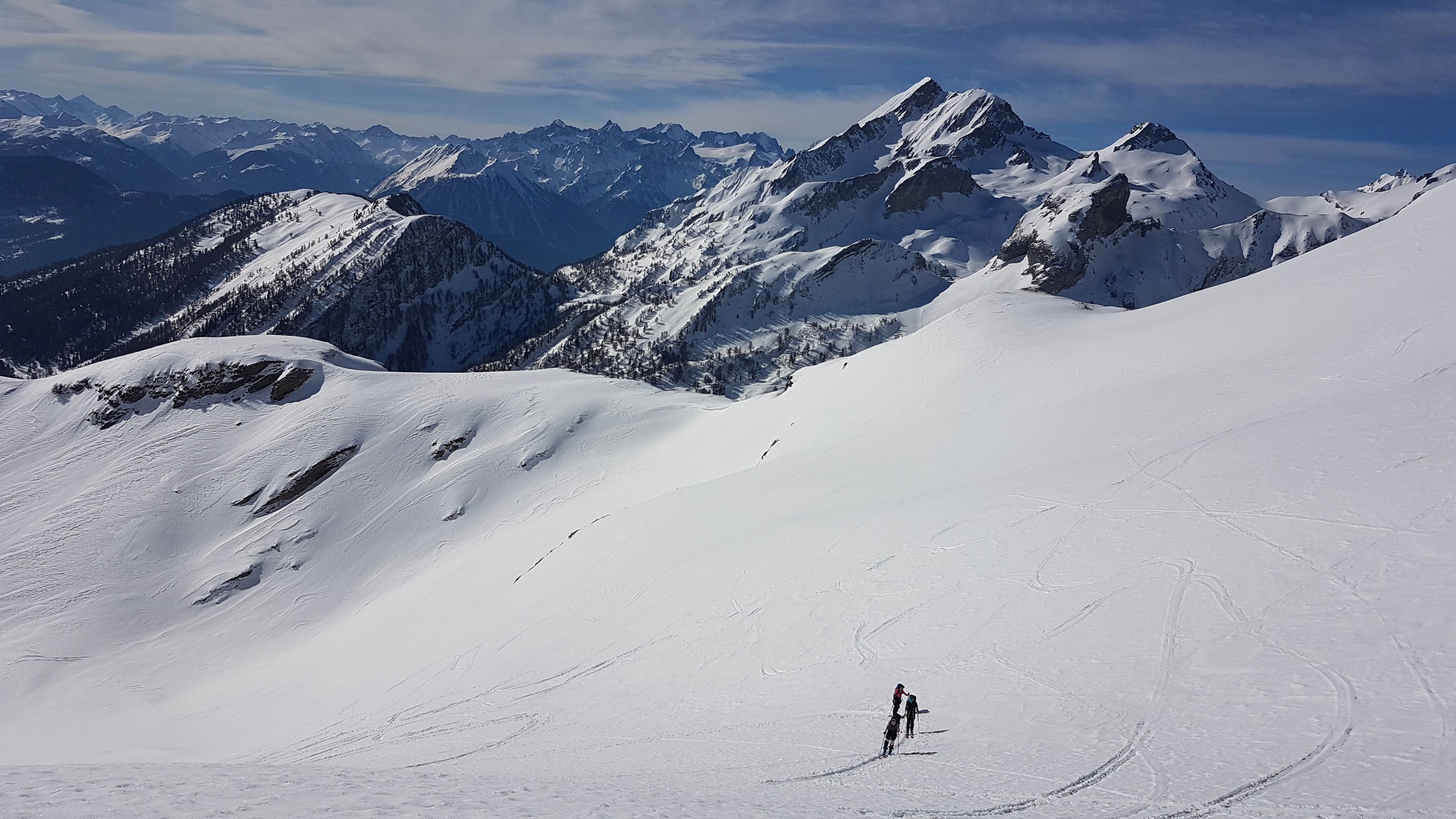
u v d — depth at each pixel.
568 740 32.84
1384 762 17.27
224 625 90.31
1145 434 44.31
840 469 60.53
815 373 101.50
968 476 48.19
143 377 130.25
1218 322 62.81
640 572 53.28
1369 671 20.98
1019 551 34.78
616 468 107.44
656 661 39.75
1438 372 39.00
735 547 49.62
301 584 95.31
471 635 58.94
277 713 60.81
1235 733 19.88
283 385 129.12
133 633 89.38
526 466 109.81
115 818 16.72
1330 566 26.30
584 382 133.62
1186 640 25.12
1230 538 29.97
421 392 127.56
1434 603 22.88
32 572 96.44
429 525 101.94
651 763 25.91
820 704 29.00
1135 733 21.03
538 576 65.19
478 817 16.61
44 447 124.75
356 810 17.39
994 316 88.44
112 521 104.44
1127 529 33.34
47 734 66.81
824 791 20.09
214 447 118.88
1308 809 16.06
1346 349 46.81
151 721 66.25
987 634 29.70
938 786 19.66
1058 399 59.09
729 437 96.19
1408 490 28.88
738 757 25.09
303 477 109.25
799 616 37.22
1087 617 28.42
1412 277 55.22
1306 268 68.06
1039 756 20.72
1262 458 35.50
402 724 45.09
